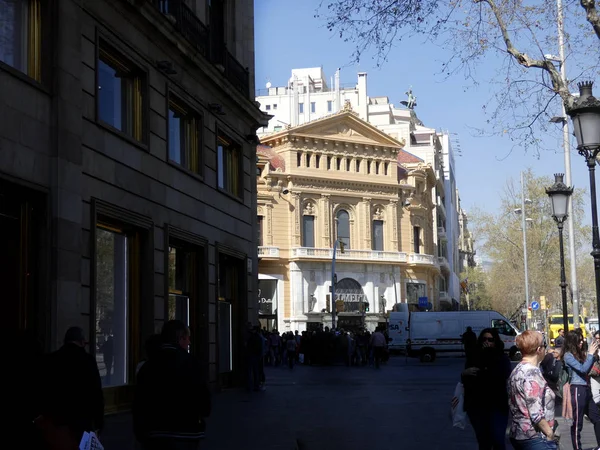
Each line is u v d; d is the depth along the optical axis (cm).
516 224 7800
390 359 5828
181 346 734
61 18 1553
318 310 7912
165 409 700
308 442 1394
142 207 1922
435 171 10388
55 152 1515
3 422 500
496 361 925
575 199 7438
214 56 2598
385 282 8331
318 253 7912
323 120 8062
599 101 1391
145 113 1967
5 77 1376
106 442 1317
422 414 1877
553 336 6856
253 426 1606
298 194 7900
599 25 1644
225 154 2700
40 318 1467
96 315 1725
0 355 527
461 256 15525
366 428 1599
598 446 1170
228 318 2702
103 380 1758
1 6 1422
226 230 2591
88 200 1652
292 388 2758
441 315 5438
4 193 1416
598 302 1383
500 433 915
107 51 1808
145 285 1936
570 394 1170
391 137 8425
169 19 2041
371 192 8338
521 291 7825
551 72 1783
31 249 1480
